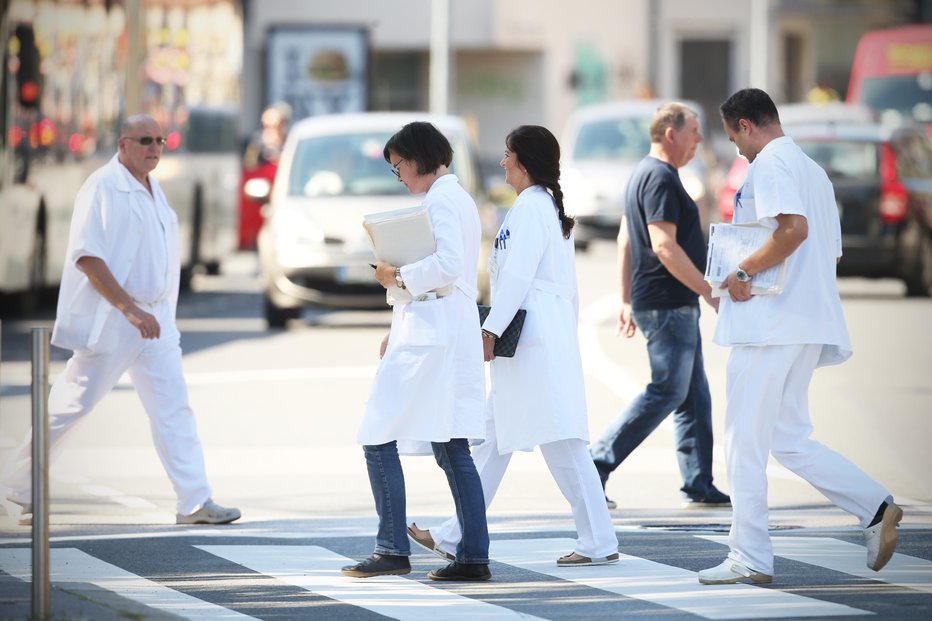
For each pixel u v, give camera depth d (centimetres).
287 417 3741
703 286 2712
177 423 2658
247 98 12744
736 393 2198
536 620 2022
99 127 5934
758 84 12794
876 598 2117
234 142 8000
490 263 2314
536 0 13062
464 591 2184
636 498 2884
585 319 5628
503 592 2173
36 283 5456
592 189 7781
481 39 13025
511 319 2255
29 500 2658
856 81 9456
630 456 3297
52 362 4719
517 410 2269
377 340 5169
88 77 5809
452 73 13250
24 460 2652
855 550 2411
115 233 2619
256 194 5550
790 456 2223
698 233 2798
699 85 13338
